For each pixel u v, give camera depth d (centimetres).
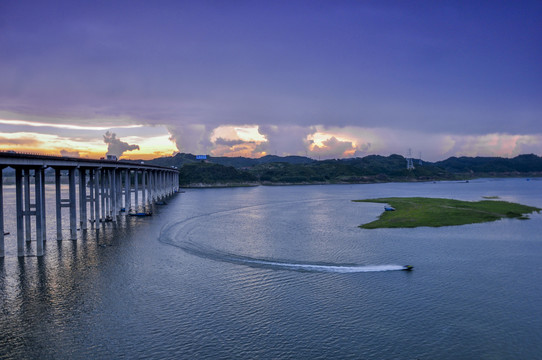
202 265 5962
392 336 3709
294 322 3984
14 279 5203
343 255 6612
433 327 3897
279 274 5528
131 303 4425
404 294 4769
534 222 10194
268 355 3362
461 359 3328
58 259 6212
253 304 4428
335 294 4759
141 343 3541
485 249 7056
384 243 7612
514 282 5222
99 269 5700
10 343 3531
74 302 4444
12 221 9881
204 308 4306
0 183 6084
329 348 3484
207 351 3416
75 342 3553
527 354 3406
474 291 4878
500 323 3991
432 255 6606
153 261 6169
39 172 6331
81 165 8425
